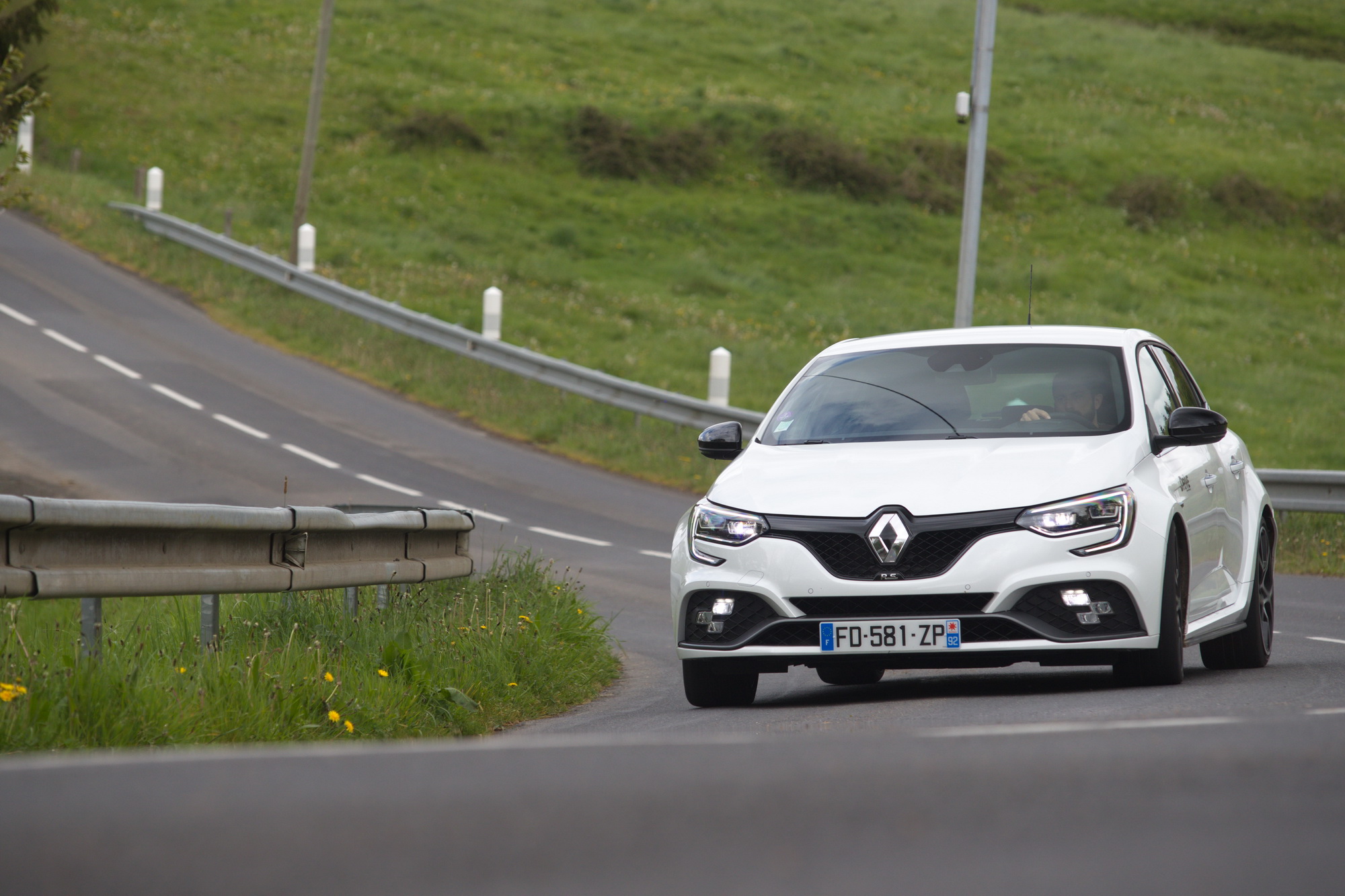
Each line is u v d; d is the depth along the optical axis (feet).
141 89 592.60
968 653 74.95
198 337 336.90
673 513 218.79
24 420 248.73
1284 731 49.49
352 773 41.01
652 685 103.09
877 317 459.73
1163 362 97.71
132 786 39.06
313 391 300.40
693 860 31.94
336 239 462.60
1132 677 79.56
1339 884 30.86
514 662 96.68
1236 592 93.20
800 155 609.83
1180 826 36.01
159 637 90.68
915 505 76.95
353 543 97.25
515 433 285.02
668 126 622.54
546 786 39.40
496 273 459.32
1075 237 591.37
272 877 30.25
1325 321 521.65
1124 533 76.74
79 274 382.83
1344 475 186.39
